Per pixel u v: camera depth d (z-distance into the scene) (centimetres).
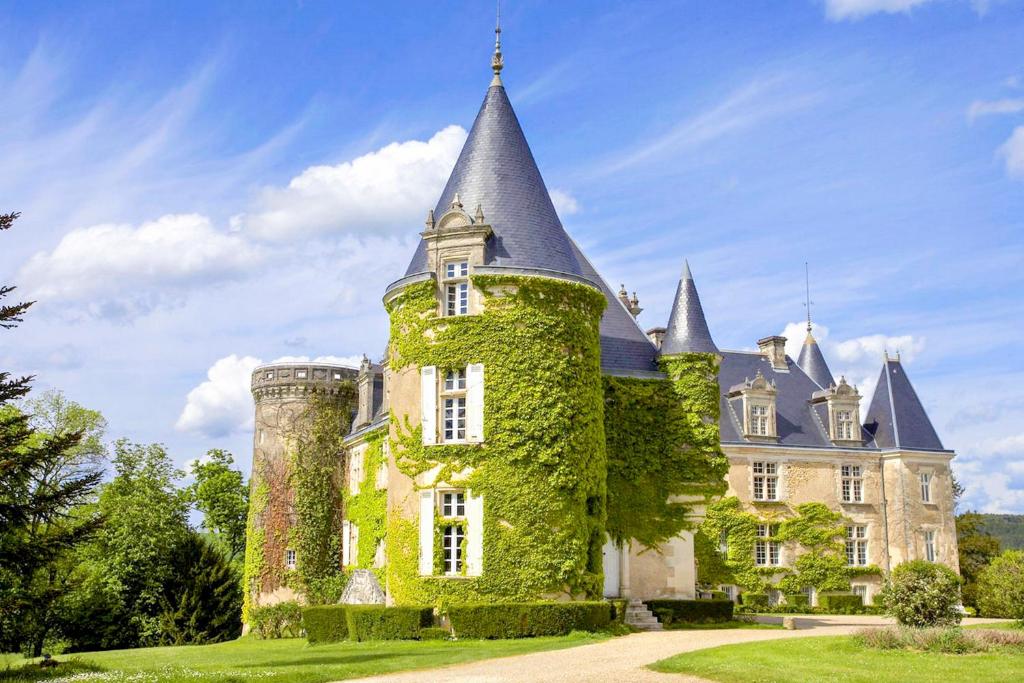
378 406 5375
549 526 3312
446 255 3481
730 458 5841
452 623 3122
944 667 2197
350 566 5272
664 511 3828
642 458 3850
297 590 5544
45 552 2270
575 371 3472
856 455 6094
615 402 3875
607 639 3003
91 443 5400
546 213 3656
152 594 5694
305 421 5728
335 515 5678
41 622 4625
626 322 4116
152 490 5919
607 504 3769
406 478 3422
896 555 6006
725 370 6219
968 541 6488
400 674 2236
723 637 3077
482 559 3253
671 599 3756
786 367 6444
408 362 3484
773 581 5738
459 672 2230
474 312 3425
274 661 2645
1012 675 2081
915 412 6266
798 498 5912
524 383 3366
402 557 3369
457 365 3403
